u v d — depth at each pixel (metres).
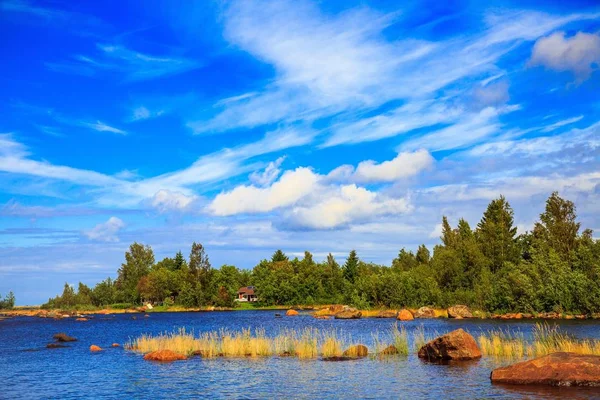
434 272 113.12
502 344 38.88
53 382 32.34
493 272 118.12
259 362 38.16
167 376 33.09
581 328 60.38
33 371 36.97
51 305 188.38
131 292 184.75
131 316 130.00
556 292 83.25
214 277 173.38
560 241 114.56
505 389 26.28
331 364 36.53
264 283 176.00
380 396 25.97
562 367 27.03
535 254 103.50
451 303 101.12
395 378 30.50
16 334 75.38
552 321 73.50
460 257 114.81
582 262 89.69
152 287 176.88
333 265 179.88
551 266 89.25
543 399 23.62
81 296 187.50
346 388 28.09
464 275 110.25
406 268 175.88
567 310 82.25
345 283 170.25
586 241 112.44
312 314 121.88
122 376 33.62
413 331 61.69
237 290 182.88
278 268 189.38
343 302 129.12
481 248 124.69
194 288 168.62
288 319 101.38
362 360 37.94
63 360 42.41
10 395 28.64
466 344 36.91
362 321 85.31
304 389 28.12
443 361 36.34
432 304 103.69
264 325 82.56
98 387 30.20
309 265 193.75
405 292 107.19
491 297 91.62
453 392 26.11
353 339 53.53
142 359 41.28
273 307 170.12
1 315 158.88
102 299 184.62
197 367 36.34
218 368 35.75
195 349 44.72
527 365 27.91
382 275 114.56
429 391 26.62
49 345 54.50
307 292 172.88
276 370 34.44
